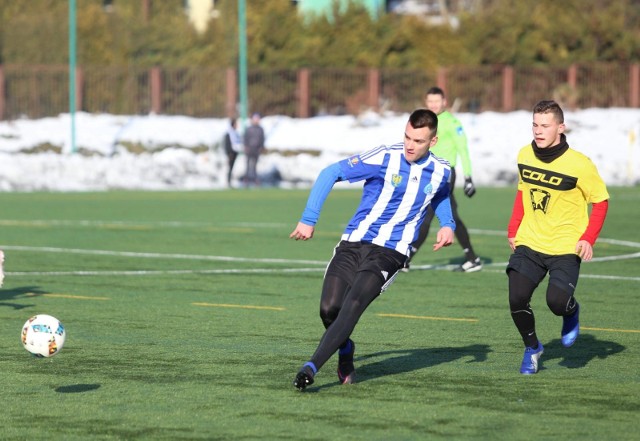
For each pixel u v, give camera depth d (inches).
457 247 1680.6
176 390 719.7
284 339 916.0
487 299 1155.3
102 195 2851.9
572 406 677.3
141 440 597.0
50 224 2016.5
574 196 762.2
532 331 775.7
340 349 730.8
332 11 4805.6
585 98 4480.8
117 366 799.1
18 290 1197.1
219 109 4320.9
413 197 714.8
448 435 607.5
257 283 1269.7
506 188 3144.7
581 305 1117.7
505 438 601.3
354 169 709.3
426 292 1206.3
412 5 6958.7
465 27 4697.3
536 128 761.0
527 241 780.0
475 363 816.9
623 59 4662.9
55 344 666.2
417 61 4707.2
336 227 2007.9
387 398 697.0
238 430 617.3
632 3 5634.8
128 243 1701.5
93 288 1219.2
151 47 4618.6
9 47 4608.8
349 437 603.5
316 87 4441.4
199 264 1446.9
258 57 4584.2
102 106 4320.9
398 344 896.9
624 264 1465.3
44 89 4266.7
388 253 713.0
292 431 615.5
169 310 1071.6
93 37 4608.8
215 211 2346.2
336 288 706.2
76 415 651.5
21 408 668.7
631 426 628.1
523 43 4633.4
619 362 824.3
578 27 4658.0
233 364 808.3
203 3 5492.1
